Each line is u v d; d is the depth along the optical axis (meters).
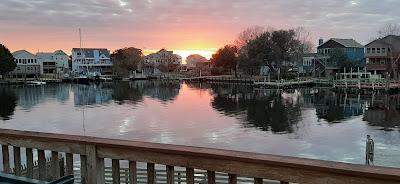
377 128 30.66
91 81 114.75
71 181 3.68
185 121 35.53
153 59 144.75
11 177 3.67
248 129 30.78
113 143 3.54
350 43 84.56
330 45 85.12
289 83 77.00
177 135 28.81
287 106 47.31
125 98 61.53
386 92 60.59
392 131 29.19
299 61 88.94
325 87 76.50
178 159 3.28
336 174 2.68
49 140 3.90
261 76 96.06
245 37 104.06
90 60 129.88
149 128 32.06
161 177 12.35
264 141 26.12
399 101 51.03
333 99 55.41
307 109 44.19
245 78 96.38
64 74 119.50
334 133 28.73
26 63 114.25
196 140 26.89
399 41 70.38
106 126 33.59
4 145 4.26
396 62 67.81
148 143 3.50
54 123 36.22
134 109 45.97
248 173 3.01
